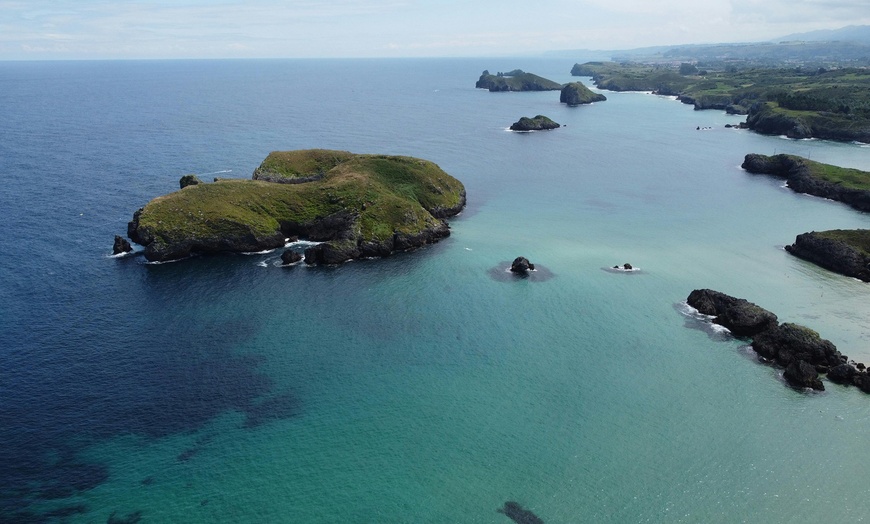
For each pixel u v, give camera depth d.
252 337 82.88
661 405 68.69
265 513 52.41
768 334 81.25
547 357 79.00
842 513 52.75
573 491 55.41
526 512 52.94
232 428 63.50
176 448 60.16
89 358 76.06
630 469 58.22
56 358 75.81
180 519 51.44
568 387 72.12
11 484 54.84
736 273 107.94
